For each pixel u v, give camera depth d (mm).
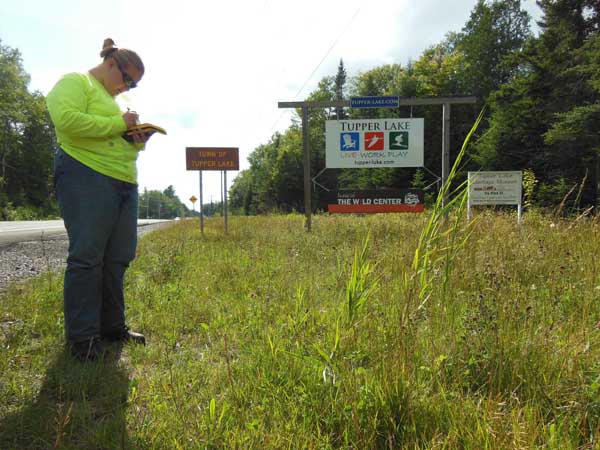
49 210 55062
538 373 1911
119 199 2730
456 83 42281
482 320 2410
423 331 2438
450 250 2580
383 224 9211
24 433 1730
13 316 3453
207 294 4031
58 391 2121
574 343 2129
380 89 53281
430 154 36594
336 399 1766
